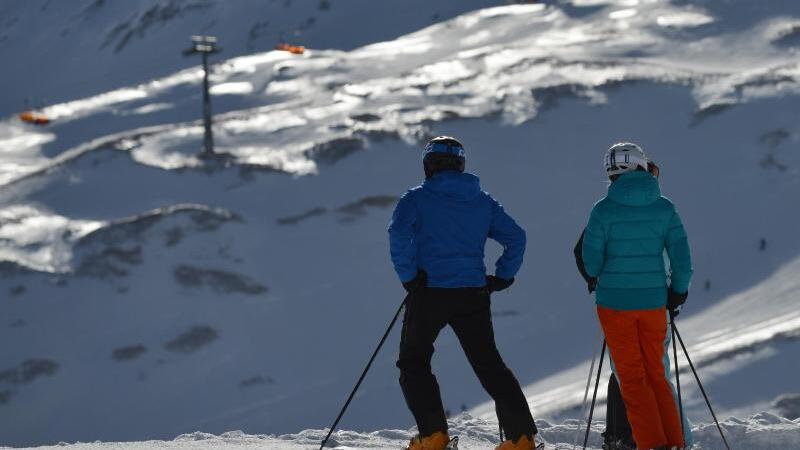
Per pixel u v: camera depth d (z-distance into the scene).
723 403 93.81
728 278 137.25
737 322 120.19
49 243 161.12
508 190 172.50
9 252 157.75
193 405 123.44
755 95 198.38
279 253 155.88
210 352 133.12
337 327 137.62
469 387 111.50
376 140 190.12
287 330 137.12
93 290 146.25
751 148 179.38
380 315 141.00
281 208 169.12
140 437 118.88
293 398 122.50
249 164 182.75
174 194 178.00
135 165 189.25
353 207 168.12
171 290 145.62
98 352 134.38
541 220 162.25
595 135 191.75
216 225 159.25
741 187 166.88
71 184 184.25
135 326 138.88
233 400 123.56
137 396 126.94
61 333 138.38
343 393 121.31
